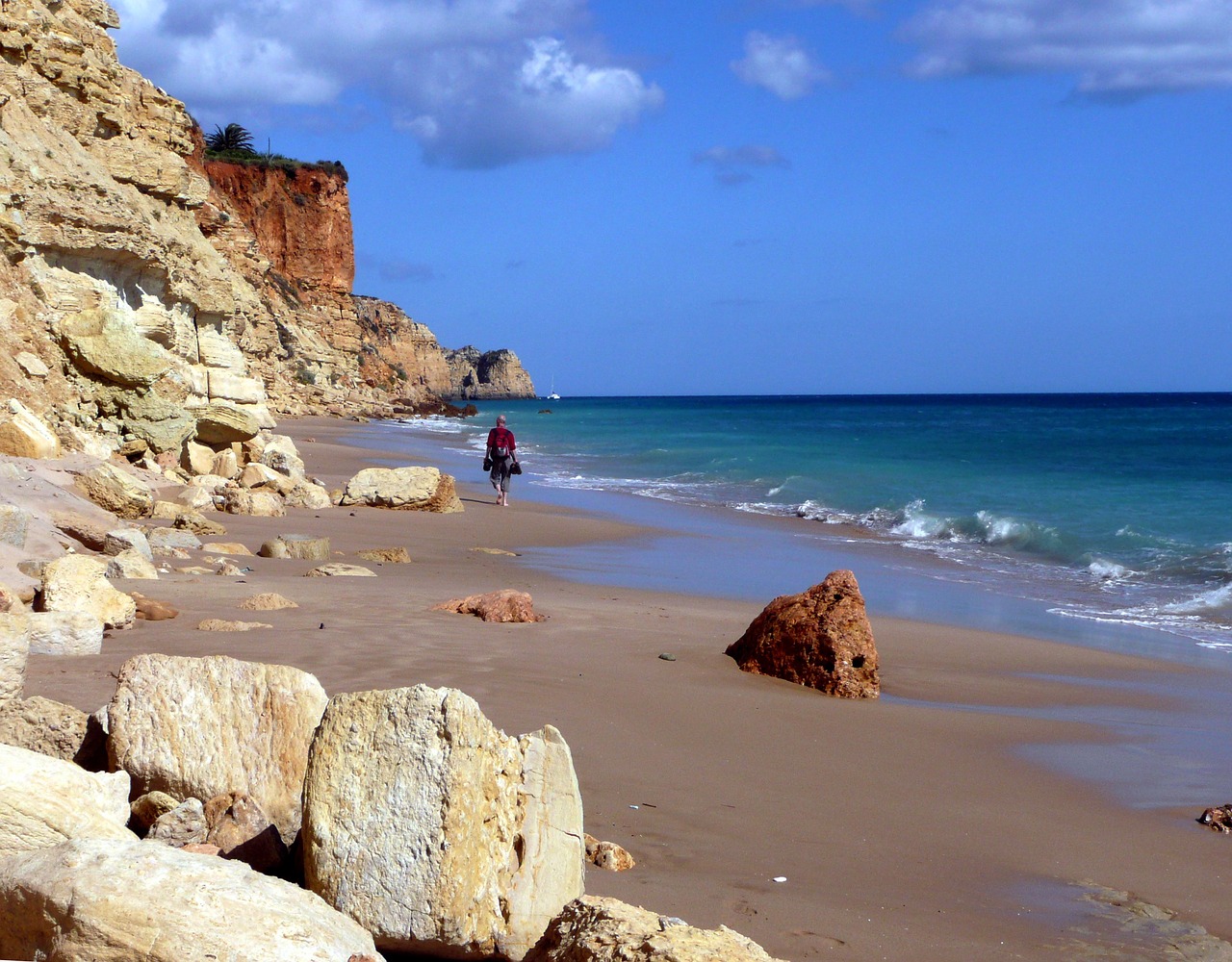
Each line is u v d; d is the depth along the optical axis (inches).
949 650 447.8
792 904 184.5
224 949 115.3
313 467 1182.9
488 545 684.7
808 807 239.1
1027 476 1317.7
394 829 146.8
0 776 143.8
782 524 908.0
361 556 573.6
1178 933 189.8
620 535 782.5
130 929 115.5
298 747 178.5
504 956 148.3
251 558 531.2
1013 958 173.8
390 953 146.9
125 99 1119.0
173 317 994.7
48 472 565.0
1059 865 221.1
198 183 1230.9
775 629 368.2
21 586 337.1
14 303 717.9
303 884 152.6
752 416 4249.5
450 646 343.3
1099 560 725.9
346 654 315.0
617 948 124.9
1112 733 333.4
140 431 763.4
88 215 819.4
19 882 121.1
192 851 140.9
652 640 395.5
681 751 266.7
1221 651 481.7
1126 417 3907.5
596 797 228.7
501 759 156.5
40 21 975.0
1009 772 283.9
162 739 177.3
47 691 244.4
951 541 835.4
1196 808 265.3
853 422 3457.2
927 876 207.2
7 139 777.6
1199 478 1290.6
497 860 150.9
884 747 294.4
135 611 327.9
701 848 207.0
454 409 3654.0
